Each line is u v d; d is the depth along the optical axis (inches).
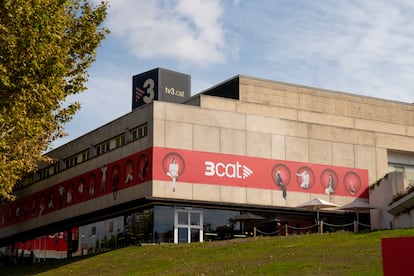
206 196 1973.4
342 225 2047.2
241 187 2036.2
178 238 1908.2
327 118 2349.9
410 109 2554.1
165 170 1925.4
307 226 2122.3
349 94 2442.2
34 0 1130.7
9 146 1264.8
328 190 2191.2
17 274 1796.3
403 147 2369.6
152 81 2576.3
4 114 1152.2
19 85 1131.9
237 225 2016.5
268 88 2288.4
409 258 547.5
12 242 2829.7
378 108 2486.5
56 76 1189.7
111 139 2181.3
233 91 2260.1
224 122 2054.6
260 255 1291.8
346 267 1047.0
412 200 1747.0
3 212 2903.5
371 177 2282.2
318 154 2202.3
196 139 1995.6
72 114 1389.0
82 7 1424.7
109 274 1352.1
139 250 1665.8
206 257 1371.8
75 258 1955.0
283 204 2097.7
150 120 1953.7
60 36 1161.4
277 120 2151.8
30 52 1125.1
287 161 2138.3
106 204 2111.2
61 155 2495.1
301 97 2338.8
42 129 1284.4
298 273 1041.5
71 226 2368.4
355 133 2289.6
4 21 1128.8
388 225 2139.5
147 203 1902.1
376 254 1132.5
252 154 2080.5
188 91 2618.1
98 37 1421.0
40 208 2573.8
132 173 2001.7
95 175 2204.7
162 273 1232.8
